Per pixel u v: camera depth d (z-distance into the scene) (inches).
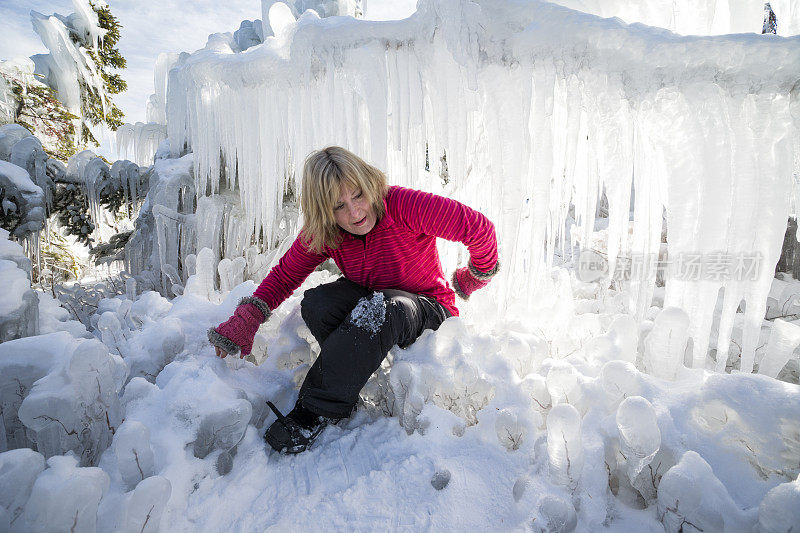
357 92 77.4
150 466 36.6
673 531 32.0
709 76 51.7
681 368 49.1
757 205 51.7
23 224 108.3
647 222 61.7
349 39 73.0
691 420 38.8
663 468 36.4
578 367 50.7
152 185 129.3
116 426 41.9
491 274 61.0
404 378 47.8
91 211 141.1
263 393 52.8
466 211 53.3
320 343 53.2
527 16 60.4
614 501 36.9
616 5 69.6
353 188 48.2
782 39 47.2
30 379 41.1
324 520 38.1
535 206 65.2
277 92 89.9
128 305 74.5
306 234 54.7
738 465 35.7
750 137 51.3
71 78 266.5
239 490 41.3
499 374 49.2
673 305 56.6
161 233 114.3
